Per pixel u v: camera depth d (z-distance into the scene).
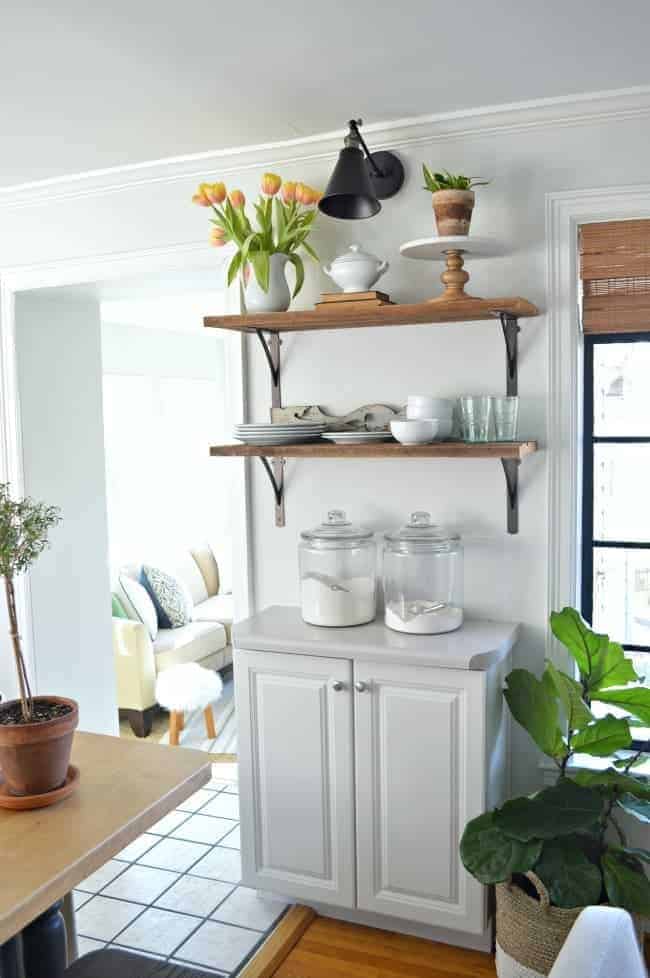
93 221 3.16
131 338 6.49
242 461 2.95
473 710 2.31
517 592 2.64
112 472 6.26
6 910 1.40
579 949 1.11
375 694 2.41
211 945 2.53
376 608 2.79
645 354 2.61
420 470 2.73
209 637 5.97
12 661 3.44
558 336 2.54
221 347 7.80
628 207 2.45
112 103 2.40
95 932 2.60
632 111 2.40
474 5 1.86
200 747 4.75
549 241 2.52
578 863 2.13
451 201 2.37
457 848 2.38
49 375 3.54
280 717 2.55
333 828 2.53
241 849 2.66
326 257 2.80
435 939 2.57
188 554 6.87
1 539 1.79
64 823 1.69
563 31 2.00
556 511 2.57
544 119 2.47
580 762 2.60
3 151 2.80
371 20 1.93
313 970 2.43
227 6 1.84
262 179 2.80
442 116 2.54
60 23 1.91
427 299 2.68
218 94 2.35
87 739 2.13
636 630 2.70
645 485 2.64
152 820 1.76
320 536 2.61
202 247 2.98
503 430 2.46
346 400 2.82
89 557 3.76
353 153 2.39
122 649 5.03
